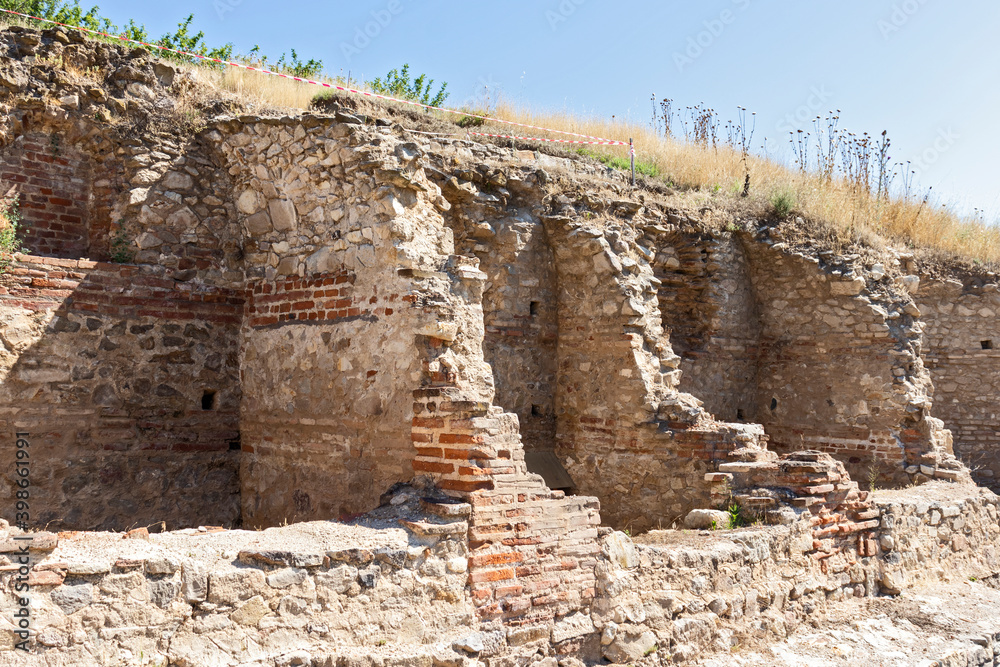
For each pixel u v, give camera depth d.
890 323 10.30
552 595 5.25
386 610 4.57
